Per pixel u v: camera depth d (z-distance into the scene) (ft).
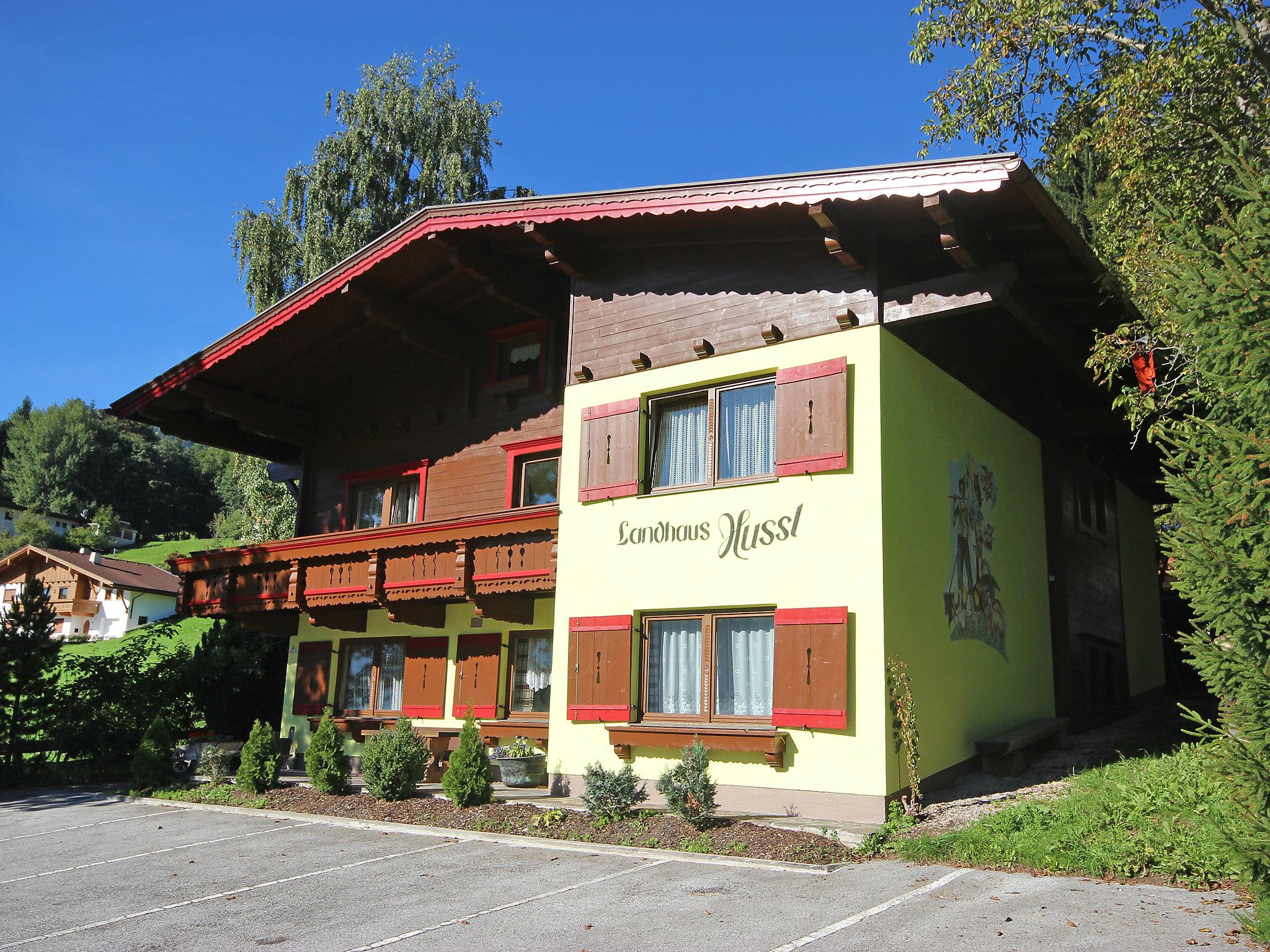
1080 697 49.44
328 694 56.90
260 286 87.81
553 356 51.16
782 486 37.06
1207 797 28.02
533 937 23.18
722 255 41.11
